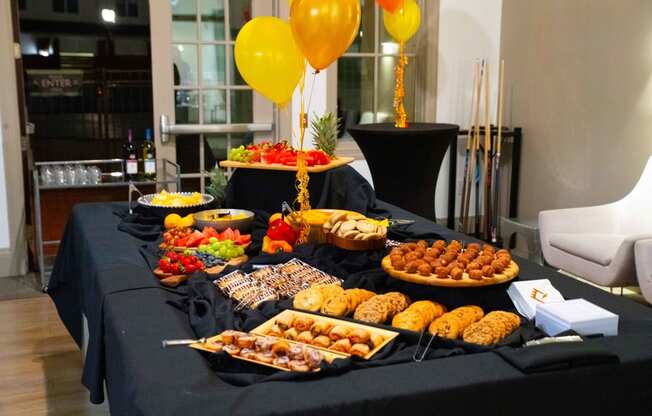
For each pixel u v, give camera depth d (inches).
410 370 68.3
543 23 234.8
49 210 272.7
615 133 207.9
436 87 253.9
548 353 69.6
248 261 107.7
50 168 193.2
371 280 94.6
